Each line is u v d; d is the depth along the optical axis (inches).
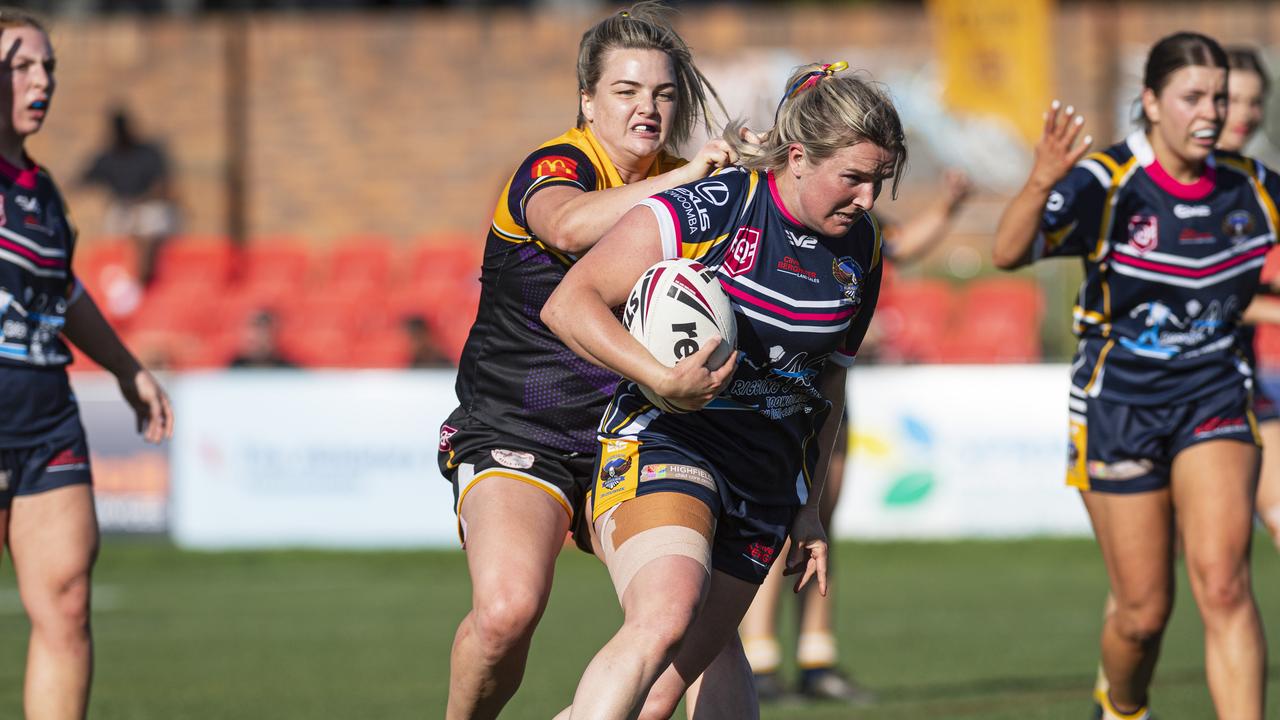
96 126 2694.4
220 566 1721.2
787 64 2620.6
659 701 549.6
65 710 643.5
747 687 573.0
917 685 986.7
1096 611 1360.7
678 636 486.6
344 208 2755.9
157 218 2551.7
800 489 561.0
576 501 591.8
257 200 2755.9
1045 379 1715.1
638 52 582.6
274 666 1082.7
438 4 2962.6
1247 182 717.9
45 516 655.1
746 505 543.2
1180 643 1166.3
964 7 2282.2
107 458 1770.4
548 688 976.9
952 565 1695.4
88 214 2576.3
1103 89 2596.0
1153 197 711.1
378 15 2755.9
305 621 1339.8
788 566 569.9
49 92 673.0
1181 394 706.2
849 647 1163.3
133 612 1408.7
